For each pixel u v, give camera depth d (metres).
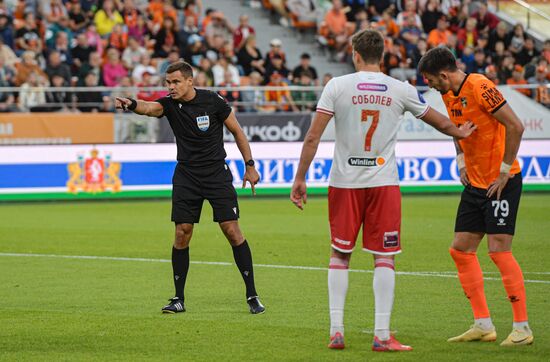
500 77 65.38
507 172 18.56
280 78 60.94
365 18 68.56
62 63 56.59
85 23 61.50
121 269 29.00
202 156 22.14
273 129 55.06
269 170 54.38
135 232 38.31
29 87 54.56
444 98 19.41
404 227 39.59
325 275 27.80
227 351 18.12
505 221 18.86
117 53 57.69
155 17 63.88
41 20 59.84
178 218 22.11
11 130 52.06
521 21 72.12
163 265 29.83
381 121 17.83
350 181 17.91
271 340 19.09
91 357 17.73
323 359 17.36
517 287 18.66
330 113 17.84
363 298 23.92
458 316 21.59
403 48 64.62
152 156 53.44
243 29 63.97
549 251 32.56
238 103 56.00
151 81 57.31
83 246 34.22
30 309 22.58
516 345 18.47
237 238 22.36
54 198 51.97
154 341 19.06
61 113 53.03
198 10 65.69
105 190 52.78
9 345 18.72
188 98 22.00
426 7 67.94
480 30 69.00
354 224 18.05
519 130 18.31
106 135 53.53
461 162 19.67
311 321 21.06
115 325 20.66
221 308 22.72
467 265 19.19
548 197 53.03
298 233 37.91
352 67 68.19
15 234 37.69
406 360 17.25
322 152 55.00
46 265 29.83
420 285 25.84
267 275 27.80
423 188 55.62
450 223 41.03
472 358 17.42
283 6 70.19
